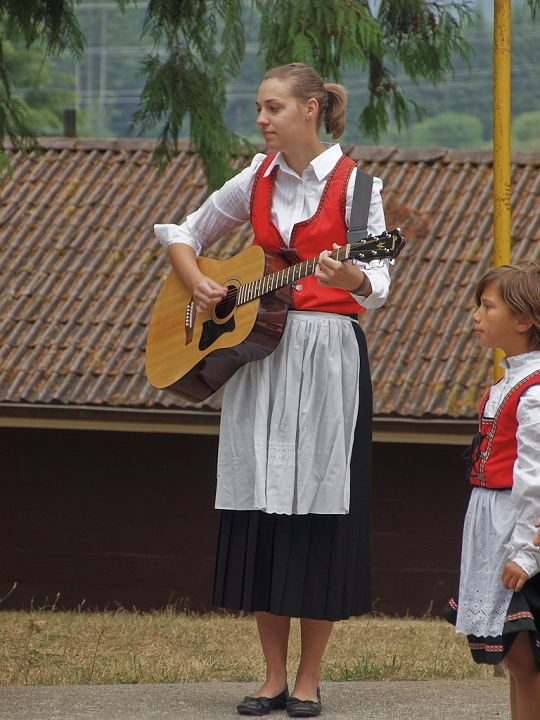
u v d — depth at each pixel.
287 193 14.53
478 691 15.55
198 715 14.00
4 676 18.47
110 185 44.91
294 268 13.77
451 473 36.12
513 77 123.44
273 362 14.17
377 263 13.92
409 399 34.28
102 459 38.25
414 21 25.19
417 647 23.41
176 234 15.54
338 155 14.41
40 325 38.62
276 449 13.88
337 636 25.62
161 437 38.00
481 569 11.59
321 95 14.31
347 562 13.86
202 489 37.69
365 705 14.60
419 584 36.06
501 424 11.57
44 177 45.62
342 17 22.52
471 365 35.03
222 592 14.23
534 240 38.28
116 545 37.97
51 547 38.25
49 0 24.81
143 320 38.47
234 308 14.43
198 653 21.73
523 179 41.91
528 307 11.54
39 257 41.47
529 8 24.23
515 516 11.19
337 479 13.76
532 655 11.30
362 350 14.32
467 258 38.94
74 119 49.41
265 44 23.44
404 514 36.31
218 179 25.50
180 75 24.75
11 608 38.16
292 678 18.89
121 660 20.58
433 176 43.16
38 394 35.88
